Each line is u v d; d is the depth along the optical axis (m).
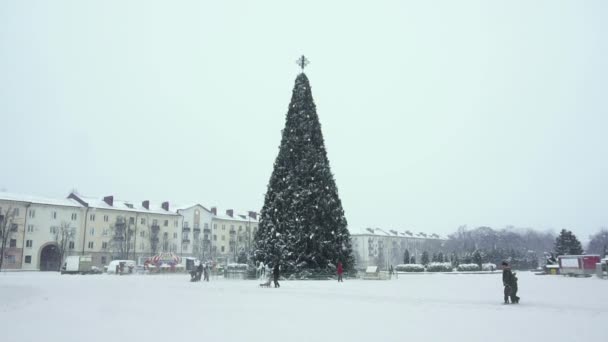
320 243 43.91
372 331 12.60
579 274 49.69
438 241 184.62
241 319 15.03
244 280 43.38
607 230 165.00
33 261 89.25
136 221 106.81
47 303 20.39
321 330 12.79
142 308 18.31
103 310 17.62
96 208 100.12
